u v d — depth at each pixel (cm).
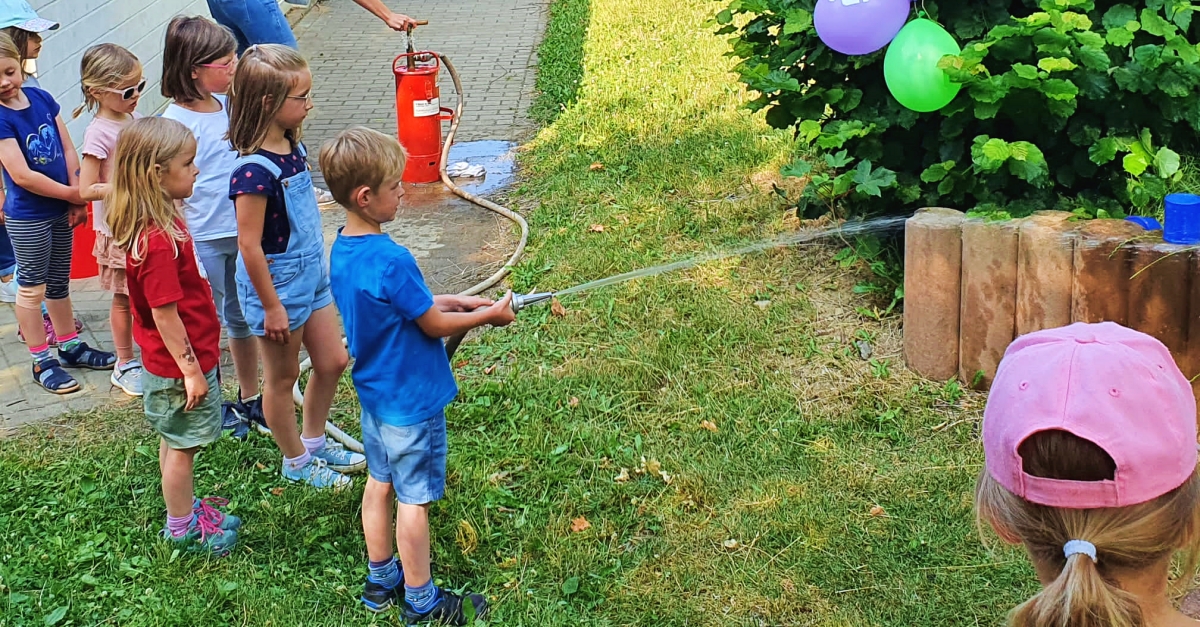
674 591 367
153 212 352
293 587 375
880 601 354
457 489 422
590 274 599
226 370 539
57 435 479
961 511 391
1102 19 509
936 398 462
